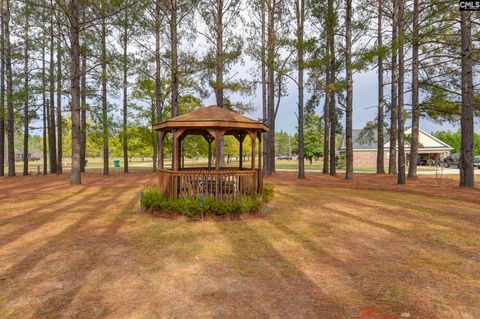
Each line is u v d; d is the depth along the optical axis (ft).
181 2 61.52
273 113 83.25
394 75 75.87
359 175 79.82
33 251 18.90
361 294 13.02
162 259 17.53
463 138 48.78
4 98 71.31
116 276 15.05
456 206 34.01
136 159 267.39
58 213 30.66
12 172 74.13
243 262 17.06
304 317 11.10
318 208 33.58
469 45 46.44
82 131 83.71
